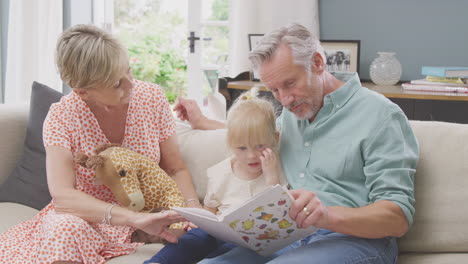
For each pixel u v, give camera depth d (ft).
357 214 4.50
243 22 11.02
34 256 5.24
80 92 5.47
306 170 5.34
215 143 6.40
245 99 6.07
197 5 12.25
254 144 5.51
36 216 6.12
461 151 5.28
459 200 5.13
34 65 12.94
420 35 10.12
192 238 5.41
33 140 7.20
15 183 7.11
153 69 16.78
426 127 5.55
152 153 6.12
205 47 12.42
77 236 5.02
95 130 5.91
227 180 5.86
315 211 4.26
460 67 9.30
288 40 5.00
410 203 4.75
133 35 15.87
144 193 5.87
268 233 4.54
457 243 5.08
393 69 9.58
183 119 6.97
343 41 10.07
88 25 5.38
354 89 5.23
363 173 5.04
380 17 10.39
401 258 5.28
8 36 13.03
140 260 5.38
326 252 4.46
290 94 5.09
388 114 4.95
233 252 4.99
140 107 6.09
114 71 5.21
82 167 5.80
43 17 12.72
